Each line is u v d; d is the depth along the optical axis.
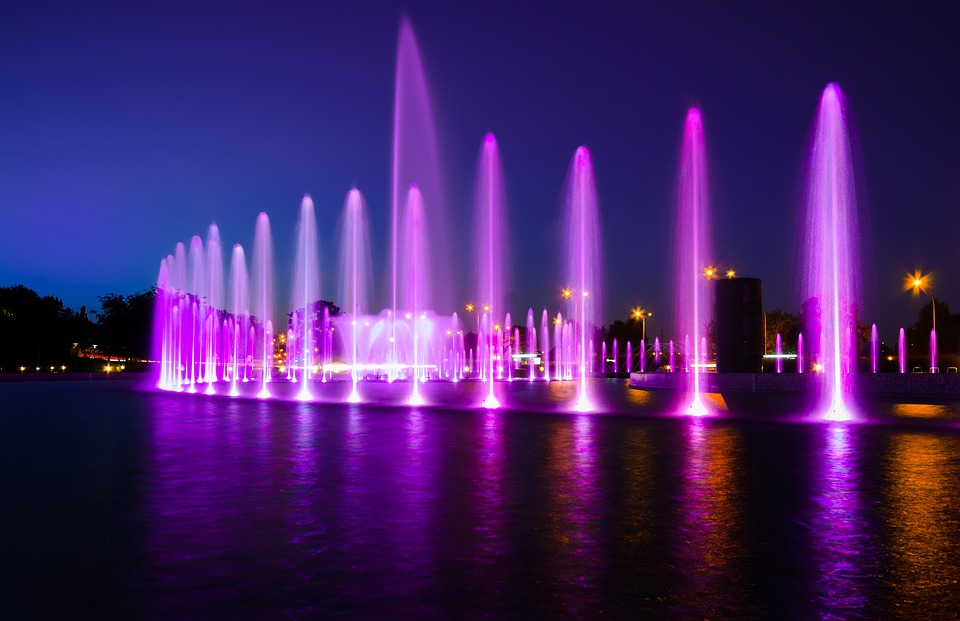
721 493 10.30
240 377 75.88
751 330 40.00
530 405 30.25
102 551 7.37
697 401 29.70
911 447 15.57
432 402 32.81
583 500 9.82
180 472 12.36
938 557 7.09
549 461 13.55
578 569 6.72
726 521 8.58
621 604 5.82
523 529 8.22
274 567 6.81
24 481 11.47
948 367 80.31
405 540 7.75
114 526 8.42
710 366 56.09
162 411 27.33
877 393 34.62
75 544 7.64
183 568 6.79
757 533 8.01
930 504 9.52
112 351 104.00
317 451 15.10
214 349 68.75
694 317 31.34
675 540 7.73
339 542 7.69
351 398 36.31
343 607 5.76
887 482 11.19
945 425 20.56
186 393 42.53
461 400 34.44
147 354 101.00
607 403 31.28
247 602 5.88
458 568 6.76
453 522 8.57
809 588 6.20
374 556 7.16
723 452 14.82
